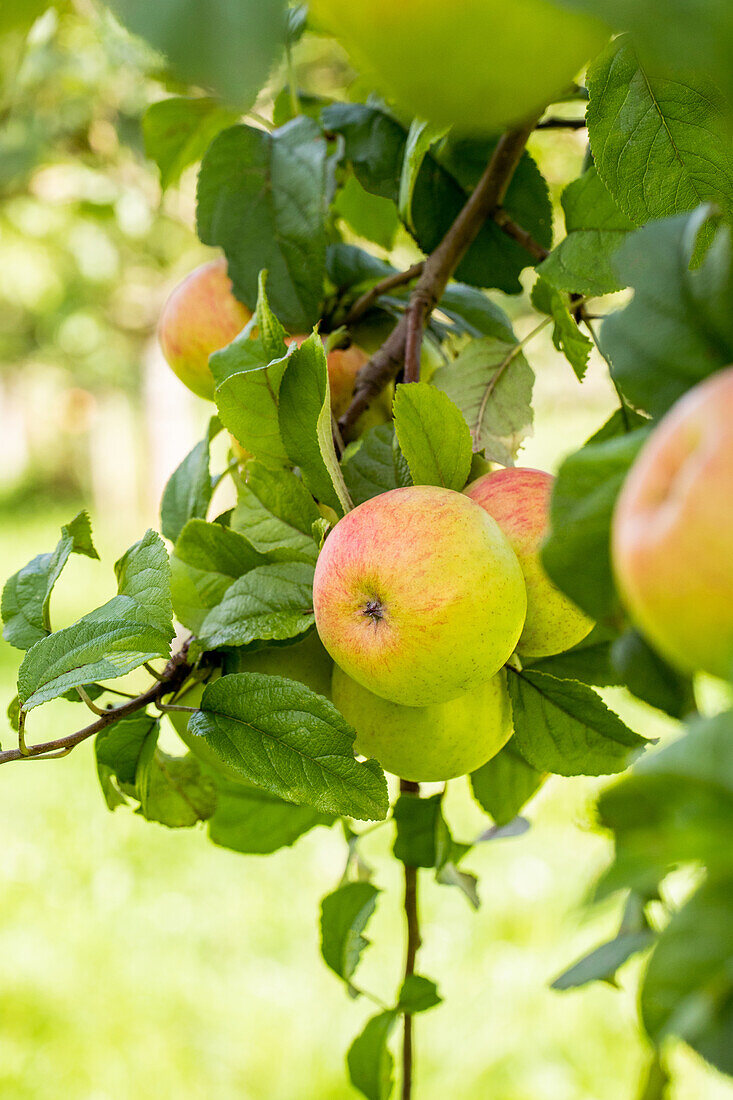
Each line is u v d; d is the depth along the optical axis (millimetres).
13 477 8484
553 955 1978
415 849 850
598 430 867
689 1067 1609
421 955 2027
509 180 898
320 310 905
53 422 7762
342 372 899
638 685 602
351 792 724
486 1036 1810
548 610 734
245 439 779
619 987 736
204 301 938
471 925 2092
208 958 2080
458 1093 1708
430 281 868
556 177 2055
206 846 2482
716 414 507
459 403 890
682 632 513
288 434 771
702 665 523
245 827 899
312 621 757
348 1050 844
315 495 784
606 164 722
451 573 690
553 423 4309
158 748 825
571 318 841
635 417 860
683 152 716
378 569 695
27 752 731
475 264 926
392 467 786
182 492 875
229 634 758
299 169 896
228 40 433
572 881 2162
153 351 4930
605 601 577
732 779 499
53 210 3316
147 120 1000
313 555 784
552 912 2094
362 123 923
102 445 6953
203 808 835
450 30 560
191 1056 1826
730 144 704
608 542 572
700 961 545
